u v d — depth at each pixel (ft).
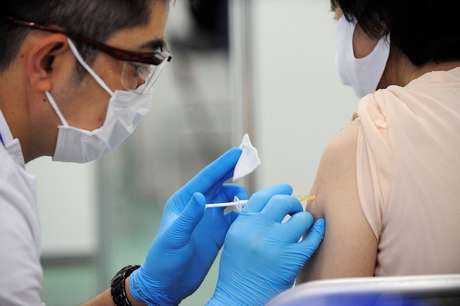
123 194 13.94
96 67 3.79
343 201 3.55
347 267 3.49
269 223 3.84
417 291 2.27
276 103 10.71
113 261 13.25
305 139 10.76
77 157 4.20
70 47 3.69
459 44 3.59
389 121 3.47
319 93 10.69
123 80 3.93
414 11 3.54
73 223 14.75
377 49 3.74
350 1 3.70
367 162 3.49
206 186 4.59
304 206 4.12
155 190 14.62
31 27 3.58
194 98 14.99
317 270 3.67
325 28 10.59
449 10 3.51
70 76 3.77
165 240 4.28
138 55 3.84
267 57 10.68
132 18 3.73
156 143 14.75
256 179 10.70
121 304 4.64
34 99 3.77
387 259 3.41
